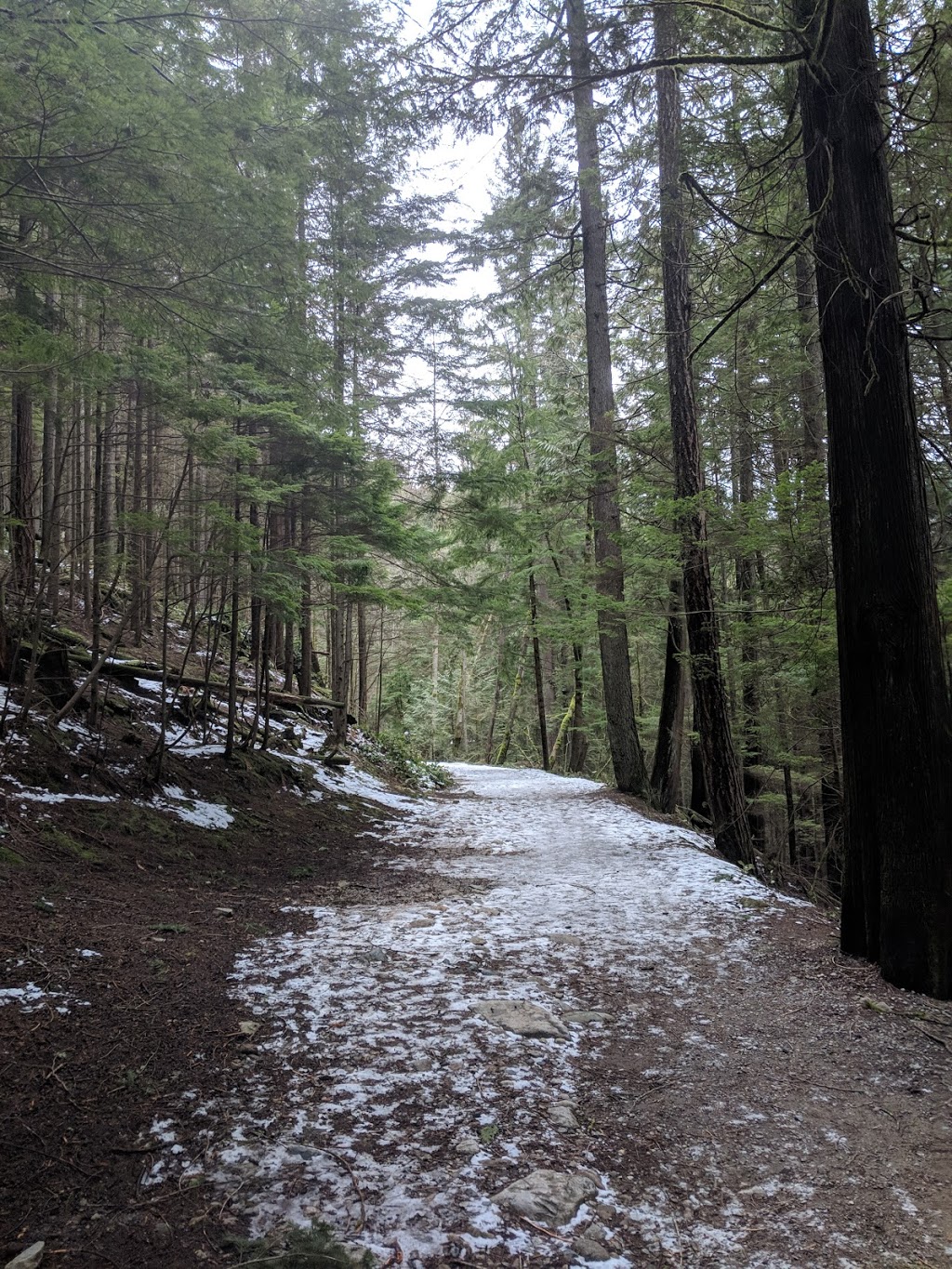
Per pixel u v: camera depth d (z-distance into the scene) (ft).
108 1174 7.43
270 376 27.94
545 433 57.72
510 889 20.66
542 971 14.03
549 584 60.13
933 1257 6.88
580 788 48.03
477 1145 8.22
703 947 15.81
